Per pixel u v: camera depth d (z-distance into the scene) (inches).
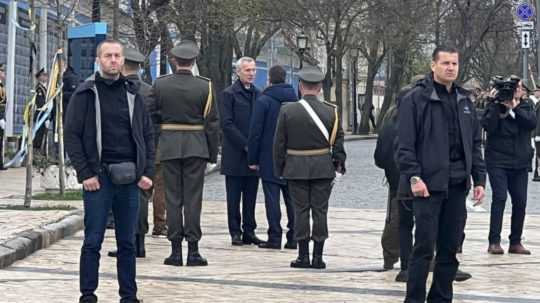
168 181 756.0
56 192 1227.2
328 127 759.7
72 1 1544.0
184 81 753.0
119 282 581.6
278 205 868.6
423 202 551.5
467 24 3181.6
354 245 890.1
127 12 1807.3
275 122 861.8
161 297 621.3
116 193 574.9
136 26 1616.6
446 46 558.3
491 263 792.3
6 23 1899.6
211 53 2282.2
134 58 783.7
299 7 2869.1
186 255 808.3
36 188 1291.8
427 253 556.1
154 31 1644.9
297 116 757.3
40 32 1769.2
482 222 1081.4
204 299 617.6
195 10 1824.6
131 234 579.5
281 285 675.4
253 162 862.5
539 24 2303.2
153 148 584.1
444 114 553.6
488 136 842.2
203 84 754.2
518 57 3624.5
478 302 629.0
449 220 562.3
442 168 548.4
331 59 3198.8
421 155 552.4
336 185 1560.0
